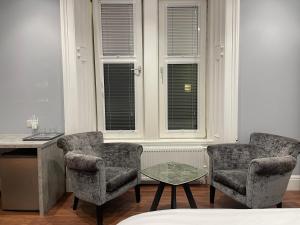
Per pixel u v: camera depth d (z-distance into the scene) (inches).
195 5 150.6
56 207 125.8
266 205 106.1
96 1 149.3
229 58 134.1
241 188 106.3
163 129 157.8
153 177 103.8
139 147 127.7
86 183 107.9
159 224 58.1
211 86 149.6
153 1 143.9
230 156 124.8
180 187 145.1
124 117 156.6
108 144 131.7
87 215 117.9
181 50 153.7
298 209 67.2
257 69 137.7
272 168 101.0
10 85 140.6
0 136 138.7
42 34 137.2
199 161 144.4
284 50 136.9
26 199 120.5
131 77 154.2
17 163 118.6
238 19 132.6
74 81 135.9
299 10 135.0
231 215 63.1
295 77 138.0
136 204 127.2
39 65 139.0
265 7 135.0
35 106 141.3
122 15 150.3
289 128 140.6
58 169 132.9
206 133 157.4
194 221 59.7
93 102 153.6
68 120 137.4
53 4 135.6
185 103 156.6
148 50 146.5
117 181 112.0
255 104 139.3
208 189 142.8
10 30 137.6
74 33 134.0
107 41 152.1
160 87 155.2
